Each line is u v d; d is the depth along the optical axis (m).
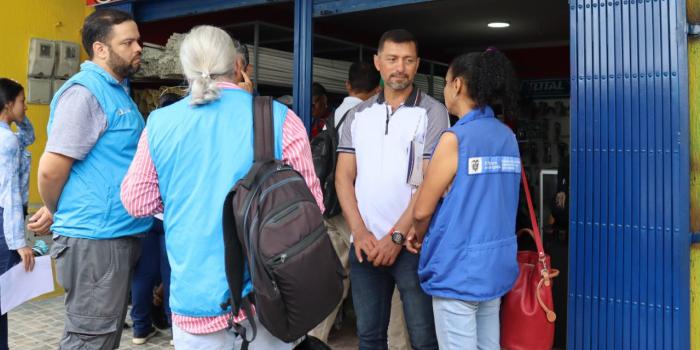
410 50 2.81
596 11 2.66
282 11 5.93
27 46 5.39
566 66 7.83
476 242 2.29
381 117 2.86
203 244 1.95
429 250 2.36
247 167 1.97
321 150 3.49
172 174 1.99
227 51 2.06
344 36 6.42
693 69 2.54
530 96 8.09
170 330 4.57
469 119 2.36
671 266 2.52
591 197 2.69
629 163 2.61
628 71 2.60
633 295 2.61
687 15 2.52
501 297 2.58
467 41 7.56
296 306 1.82
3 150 3.42
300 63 3.88
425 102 2.85
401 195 2.78
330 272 1.88
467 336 2.32
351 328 4.59
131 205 2.07
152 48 5.02
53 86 5.55
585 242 2.71
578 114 2.71
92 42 2.82
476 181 2.29
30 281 3.50
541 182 4.60
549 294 2.50
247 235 1.83
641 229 2.58
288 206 1.83
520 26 6.52
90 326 2.77
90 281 2.75
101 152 2.74
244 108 2.03
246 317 1.99
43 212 3.06
